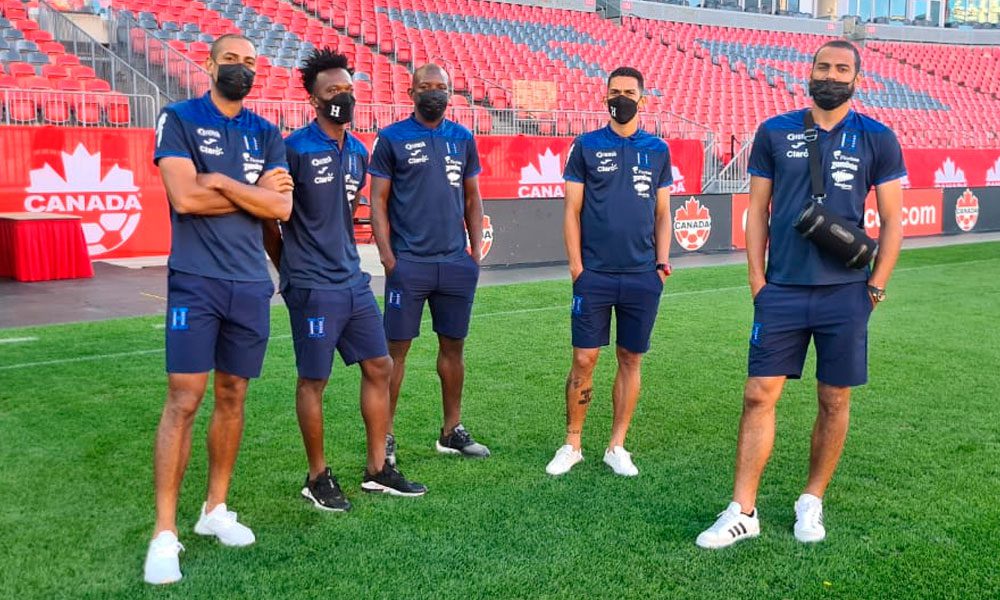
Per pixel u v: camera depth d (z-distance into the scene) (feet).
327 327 12.92
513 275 39.91
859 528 12.52
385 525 12.59
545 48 85.92
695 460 15.61
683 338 26.12
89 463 14.94
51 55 52.16
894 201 11.93
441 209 15.12
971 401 19.26
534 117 67.10
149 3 62.85
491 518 12.87
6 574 10.92
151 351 23.32
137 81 54.65
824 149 11.96
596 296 14.83
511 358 23.45
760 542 12.06
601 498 13.71
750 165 12.66
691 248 49.70
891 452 15.88
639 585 10.77
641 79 14.94
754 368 12.29
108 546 11.77
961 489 14.05
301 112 52.49
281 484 14.16
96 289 33.81
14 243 35.45
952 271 41.65
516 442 16.58
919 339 25.91
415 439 16.71
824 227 11.46
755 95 91.91
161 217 44.24
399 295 15.16
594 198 14.89
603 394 20.21
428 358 23.39
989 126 103.96
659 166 15.05
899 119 97.30
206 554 11.60
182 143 10.99
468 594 10.52
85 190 41.96
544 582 10.84
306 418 13.03
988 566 11.28
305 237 12.88
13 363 21.81
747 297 33.99
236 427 11.93
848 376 12.02
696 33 103.40
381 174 15.11
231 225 11.30
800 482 14.44
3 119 44.98
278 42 65.36
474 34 82.89
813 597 10.48
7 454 15.33
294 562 11.36
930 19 125.80
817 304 11.96
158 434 11.06
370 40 73.41
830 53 11.68
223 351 11.59
